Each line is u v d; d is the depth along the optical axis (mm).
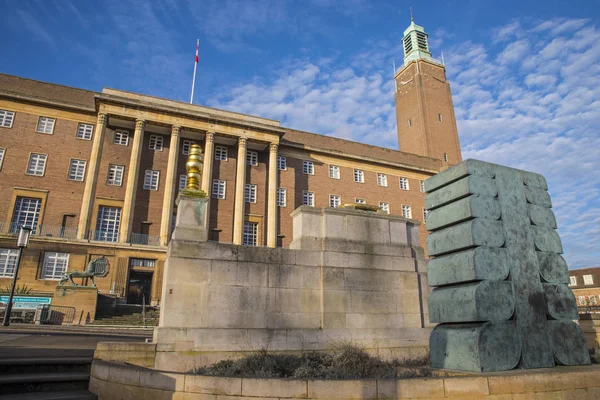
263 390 6352
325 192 53250
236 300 9836
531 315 8156
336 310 10734
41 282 33719
